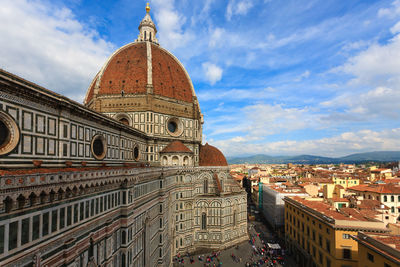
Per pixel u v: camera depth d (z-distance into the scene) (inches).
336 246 2102.6
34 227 830.5
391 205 3321.9
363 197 3732.8
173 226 2967.5
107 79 3408.0
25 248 791.7
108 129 1813.5
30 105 1001.5
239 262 2891.2
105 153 1743.4
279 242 3636.8
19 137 940.0
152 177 2095.2
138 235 1744.6
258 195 5821.9
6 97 891.4
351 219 2197.3
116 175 1413.6
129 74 3410.4
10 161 895.1
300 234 2930.6
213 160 3818.9
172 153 3213.6
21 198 768.3
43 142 1071.0
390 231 1993.1
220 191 3398.1
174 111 3501.5
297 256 2974.9
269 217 4630.9
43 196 859.4
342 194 3885.3
